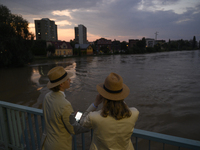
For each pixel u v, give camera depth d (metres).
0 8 28.53
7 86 14.69
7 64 28.95
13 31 28.36
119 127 1.09
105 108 1.12
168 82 15.39
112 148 1.10
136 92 12.05
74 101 10.18
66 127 1.35
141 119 7.38
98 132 1.12
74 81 16.75
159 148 4.95
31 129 2.04
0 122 2.27
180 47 161.62
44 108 1.47
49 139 1.41
